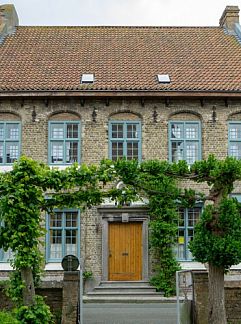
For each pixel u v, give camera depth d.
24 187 13.00
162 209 20.97
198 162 13.82
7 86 21.45
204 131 21.75
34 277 13.64
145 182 13.69
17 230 12.86
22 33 26.08
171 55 24.47
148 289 20.61
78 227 21.31
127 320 15.42
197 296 13.55
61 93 21.28
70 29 26.58
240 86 21.77
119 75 22.61
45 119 21.66
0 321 10.70
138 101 21.83
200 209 21.47
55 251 21.19
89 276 20.84
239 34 25.98
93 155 21.56
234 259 12.84
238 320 13.73
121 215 21.33
